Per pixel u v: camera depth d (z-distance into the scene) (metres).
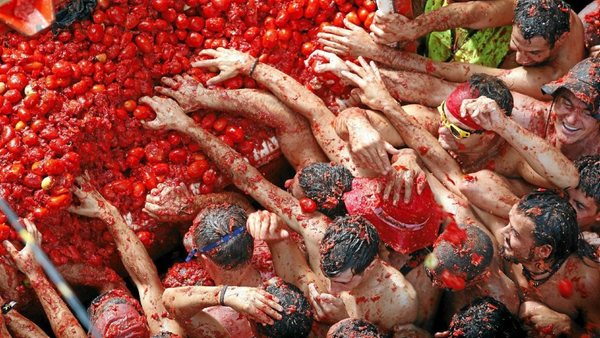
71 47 5.79
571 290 5.53
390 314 5.58
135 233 5.87
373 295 5.57
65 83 5.77
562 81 5.59
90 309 5.59
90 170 5.85
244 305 5.43
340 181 5.72
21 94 5.72
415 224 5.60
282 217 5.82
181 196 5.88
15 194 5.63
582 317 5.62
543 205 5.43
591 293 5.53
